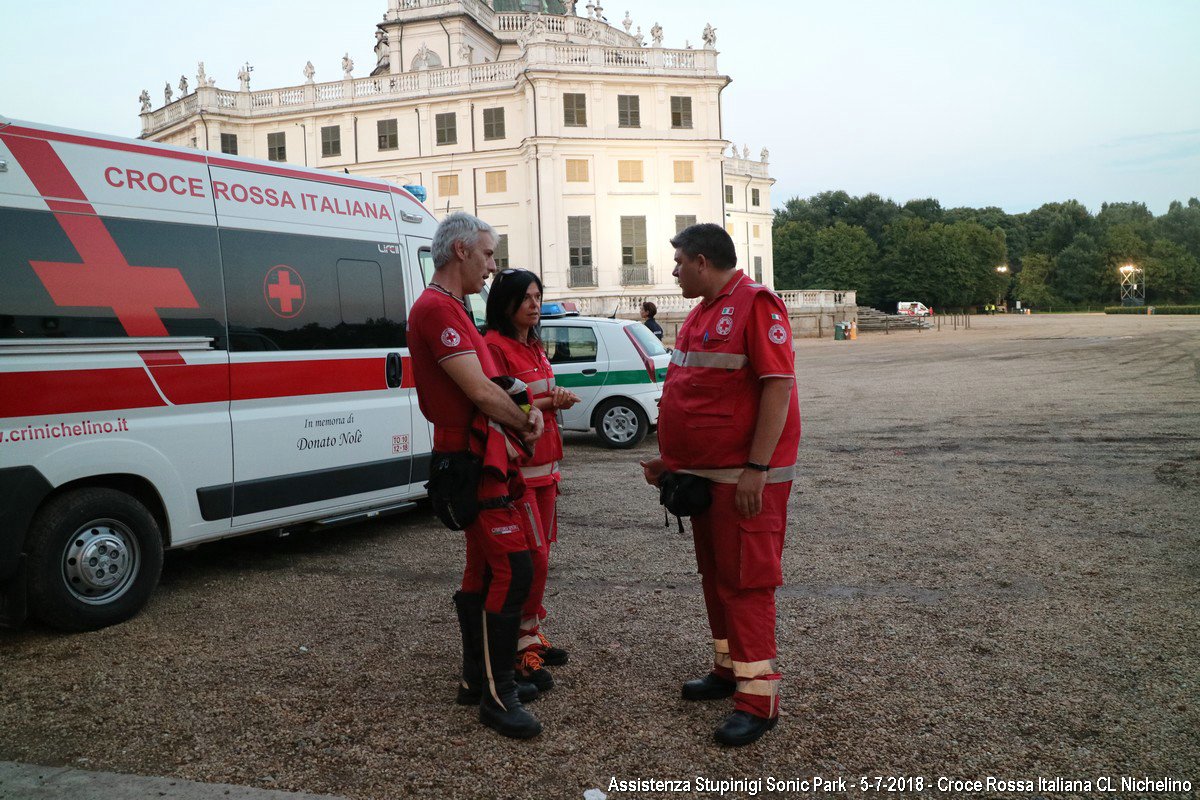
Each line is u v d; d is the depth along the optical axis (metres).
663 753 3.10
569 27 47.75
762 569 3.20
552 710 3.48
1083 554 5.50
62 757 3.16
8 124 4.46
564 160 40.50
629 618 4.59
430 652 4.20
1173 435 10.08
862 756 3.04
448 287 3.44
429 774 2.98
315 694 3.70
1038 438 10.29
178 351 5.07
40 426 4.42
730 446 3.24
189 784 2.94
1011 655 3.91
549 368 3.98
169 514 5.03
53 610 4.46
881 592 4.88
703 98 42.00
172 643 4.40
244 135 43.06
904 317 54.59
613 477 8.92
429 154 42.28
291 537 6.81
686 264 3.38
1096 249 106.44
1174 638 4.05
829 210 111.56
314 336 5.91
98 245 4.73
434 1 45.66
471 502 3.29
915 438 10.77
